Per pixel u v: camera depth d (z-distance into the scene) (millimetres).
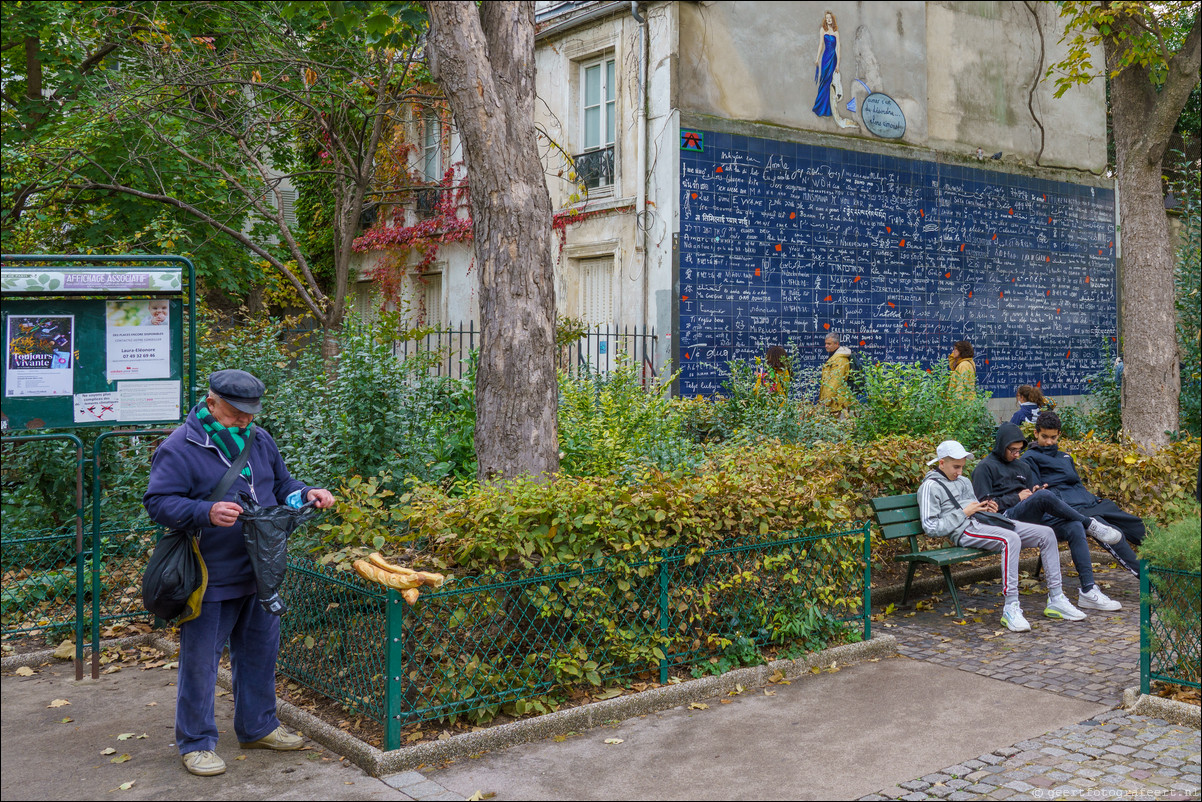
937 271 15234
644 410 8203
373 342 7254
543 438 5770
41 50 13430
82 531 5363
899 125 14812
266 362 8719
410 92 12148
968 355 11945
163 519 3906
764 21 13430
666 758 4250
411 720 4453
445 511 4746
